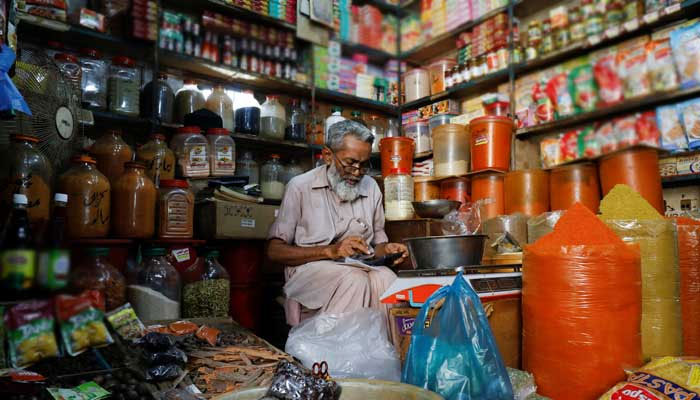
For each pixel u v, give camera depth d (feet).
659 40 9.25
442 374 4.24
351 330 5.38
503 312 5.44
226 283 8.05
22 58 6.28
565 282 4.66
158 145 8.95
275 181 11.72
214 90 11.50
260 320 9.09
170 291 7.09
